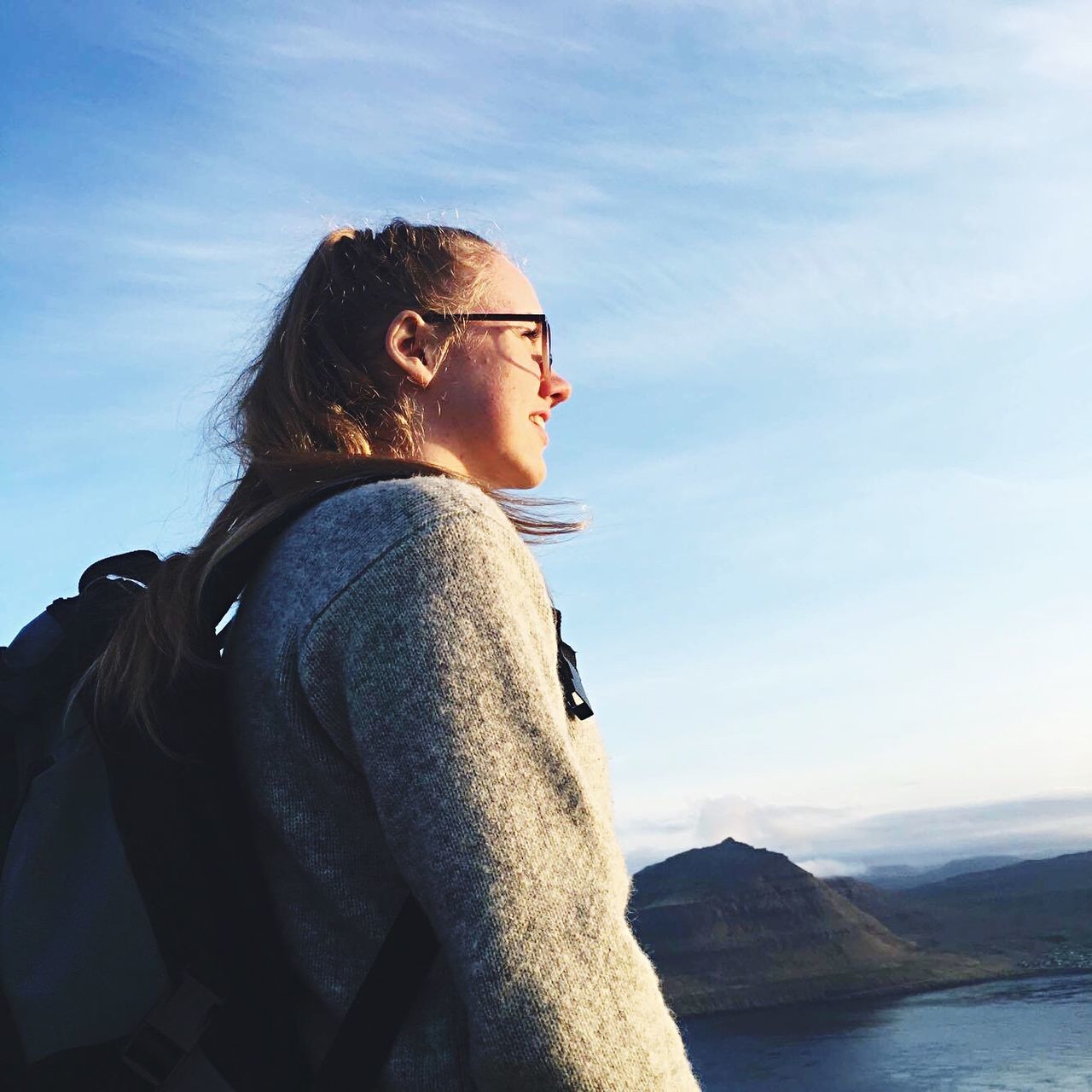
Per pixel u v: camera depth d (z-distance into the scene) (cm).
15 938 85
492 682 82
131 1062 81
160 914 85
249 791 91
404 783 79
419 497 90
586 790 82
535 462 124
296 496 99
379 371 117
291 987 88
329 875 86
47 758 92
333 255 124
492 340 121
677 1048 79
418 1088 80
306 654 85
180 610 94
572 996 72
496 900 74
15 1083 82
